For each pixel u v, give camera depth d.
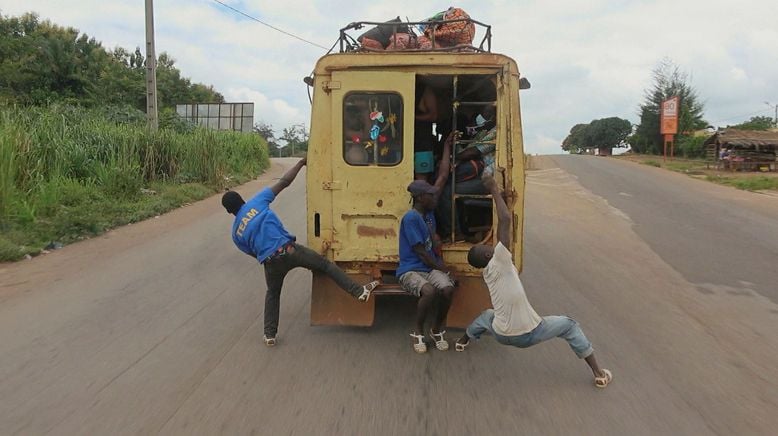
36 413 4.04
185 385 4.52
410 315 6.34
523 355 5.23
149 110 19.16
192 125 22.98
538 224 12.74
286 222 11.84
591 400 4.33
